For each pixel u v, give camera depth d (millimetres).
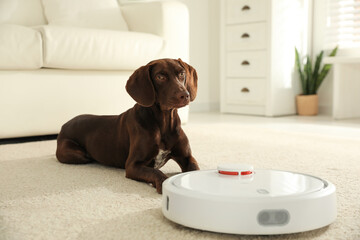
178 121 1590
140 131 1521
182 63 1568
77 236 979
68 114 2602
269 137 2633
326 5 4422
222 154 2039
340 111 3908
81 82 2633
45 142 2453
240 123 3525
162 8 3045
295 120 3809
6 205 1228
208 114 4430
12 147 2273
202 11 4719
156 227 1034
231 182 1071
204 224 962
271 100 4164
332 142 2434
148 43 2812
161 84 1478
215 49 4887
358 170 1685
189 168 1562
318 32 4520
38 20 3176
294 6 4305
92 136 1787
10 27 2336
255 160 1893
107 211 1164
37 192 1367
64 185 1457
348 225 1047
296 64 4301
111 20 3250
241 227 932
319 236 977
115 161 1722
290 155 2014
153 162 1592
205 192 986
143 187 1430
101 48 2586
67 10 3139
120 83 2803
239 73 4426
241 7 4336
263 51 4199
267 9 4121
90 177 1582
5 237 977
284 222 938
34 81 2463
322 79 4281
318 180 1104
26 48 2338
